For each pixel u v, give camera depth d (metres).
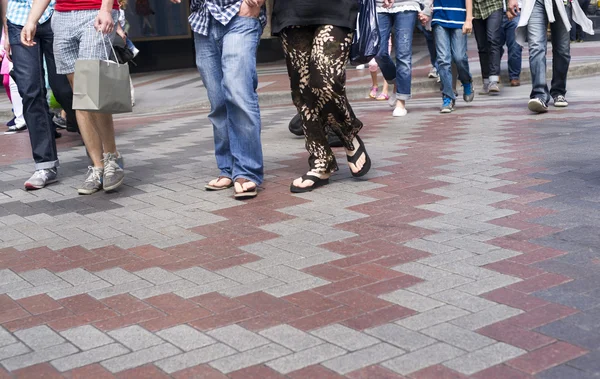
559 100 9.48
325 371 2.82
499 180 5.50
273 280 3.77
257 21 5.32
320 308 3.39
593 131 7.37
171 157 7.33
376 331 3.13
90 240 4.64
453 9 9.55
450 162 6.22
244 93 5.26
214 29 5.34
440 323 3.17
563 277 3.59
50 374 2.92
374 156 6.66
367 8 5.20
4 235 4.87
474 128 8.06
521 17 8.89
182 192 5.74
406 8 9.31
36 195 5.96
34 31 5.81
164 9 21.64
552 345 2.93
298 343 3.06
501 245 4.08
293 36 5.29
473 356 2.87
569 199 4.89
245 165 5.39
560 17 8.98
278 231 4.57
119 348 3.11
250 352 3.00
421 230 4.42
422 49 21.86
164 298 3.62
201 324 3.30
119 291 3.75
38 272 4.11
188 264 4.09
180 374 2.86
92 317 3.45
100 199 5.68
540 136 7.25
